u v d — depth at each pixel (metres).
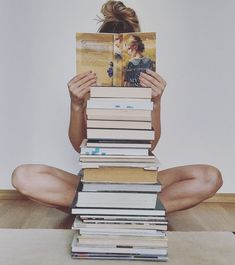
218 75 2.95
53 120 2.96
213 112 2.96
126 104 1.50
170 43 2.92
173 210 2.30
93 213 1.49
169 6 2.91
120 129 1.50
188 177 2.31
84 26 2.91
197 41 2.93
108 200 1.49
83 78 2.27
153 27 2.91
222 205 2.86
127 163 1.47
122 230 1.50
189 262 1.51
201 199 2.28
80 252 1.51
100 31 2.90
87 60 2.52
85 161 1.47
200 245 1.71
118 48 2.52
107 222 1.49
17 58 2.93
